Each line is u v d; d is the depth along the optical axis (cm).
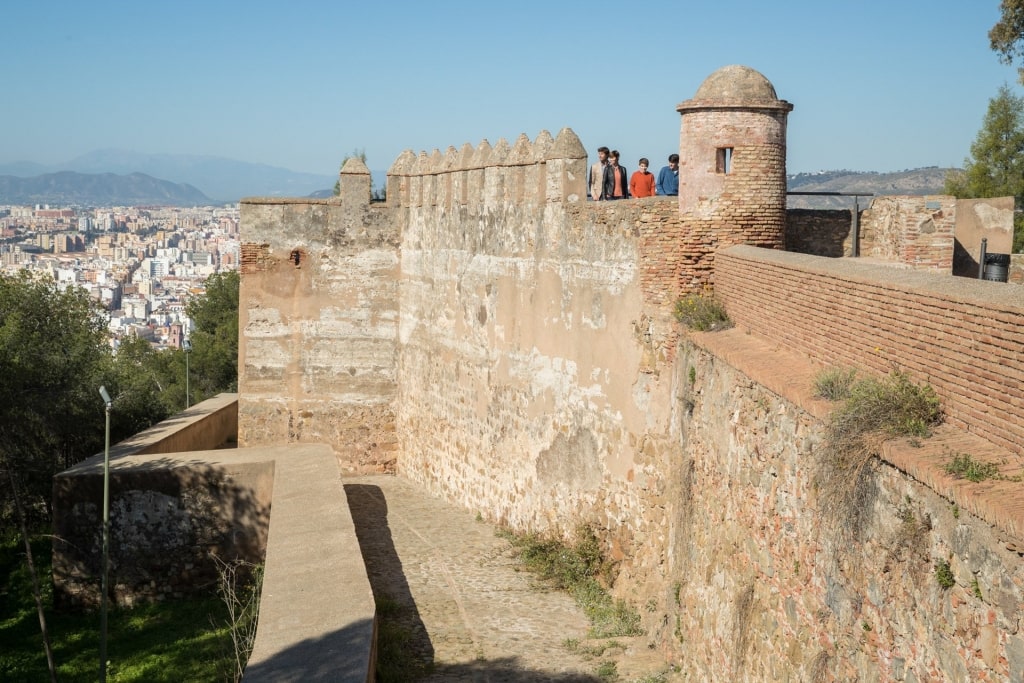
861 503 750
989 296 654
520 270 1827
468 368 2075
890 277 805
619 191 1769
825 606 817
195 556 1927
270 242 2478
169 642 1734
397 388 2516
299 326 2502
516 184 1828
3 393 2322
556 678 1199
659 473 1370
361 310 2503
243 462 1952
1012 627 560
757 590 981
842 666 783
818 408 820
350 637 1072
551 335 1711
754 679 971
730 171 1303
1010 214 1641
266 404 2512
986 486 591
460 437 2128
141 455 2041
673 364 1337
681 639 1220
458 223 2114
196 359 4631
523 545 1730
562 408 1672
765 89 1296
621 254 1476
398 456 2519
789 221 1446
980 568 594
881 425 727
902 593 690
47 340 2558
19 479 2436
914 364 744
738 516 1046
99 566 1894
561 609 1478
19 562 2230
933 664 648
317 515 1595
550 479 1719
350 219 2484
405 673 1214
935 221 1380
